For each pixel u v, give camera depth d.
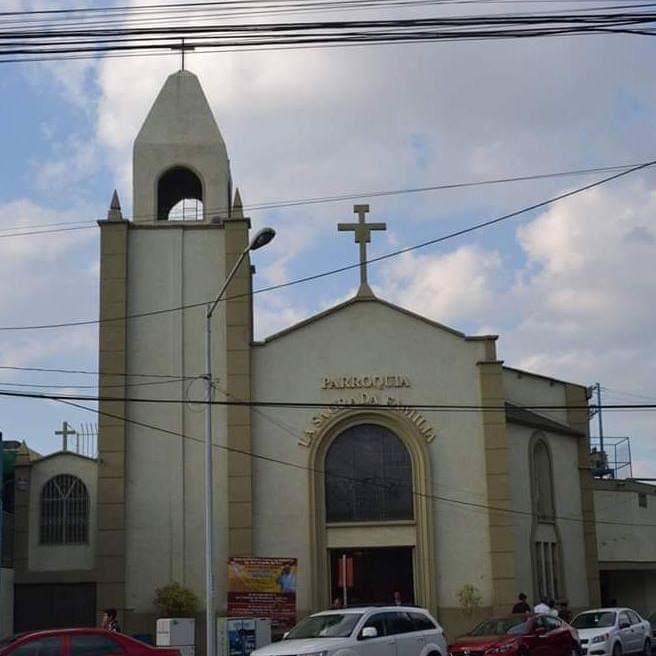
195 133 41.25
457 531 37.81
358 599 37.72
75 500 38.16
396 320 39.41
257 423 38.47
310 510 37.75
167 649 21.95
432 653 23.95
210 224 39.88
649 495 50.56
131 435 38.22
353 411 38.53
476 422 38.62
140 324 39.03
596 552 43.16
